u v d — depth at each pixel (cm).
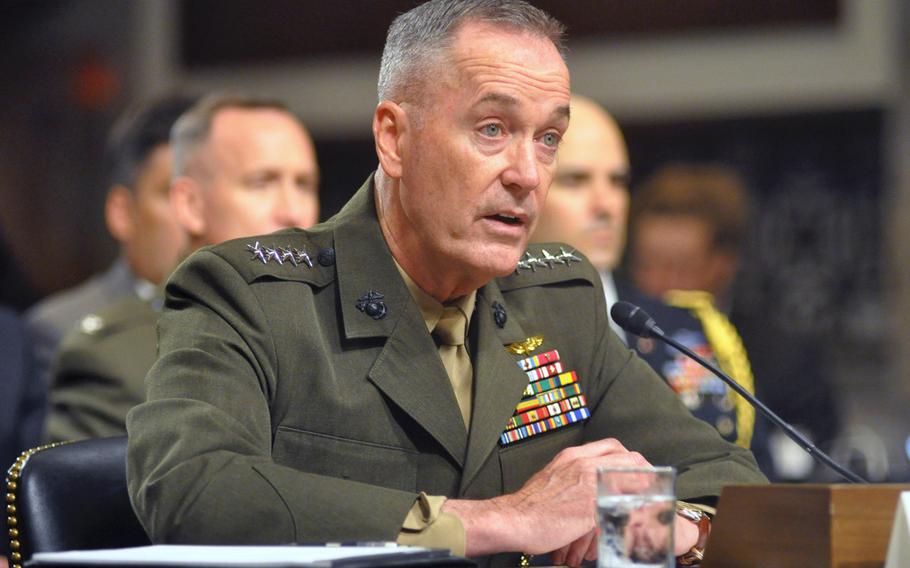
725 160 2181
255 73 2338
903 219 2050
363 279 623
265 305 600
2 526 1055
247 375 576
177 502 515
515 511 530
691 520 600
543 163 600
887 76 2052
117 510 609
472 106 584
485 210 591
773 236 2144
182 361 570
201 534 510
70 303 1208
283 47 2330
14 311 1198
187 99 1211
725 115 2156
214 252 609
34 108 2441
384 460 602
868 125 2112
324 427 598
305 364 600
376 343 616
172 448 532
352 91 2288
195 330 584
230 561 420
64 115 2433
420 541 511
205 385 563
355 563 421
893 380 2039
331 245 635
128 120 1226
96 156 2420
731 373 1144
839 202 2119
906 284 2044
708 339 1152
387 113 615
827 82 2081
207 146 1024
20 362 1134
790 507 448
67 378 1022
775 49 2108
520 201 594
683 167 1391
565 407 657
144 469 535
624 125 2216
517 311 679
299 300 609
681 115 2172
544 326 682
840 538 435
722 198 1335
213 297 598
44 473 604
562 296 699
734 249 1339
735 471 657
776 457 1279
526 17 598
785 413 1299
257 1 2336
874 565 438
